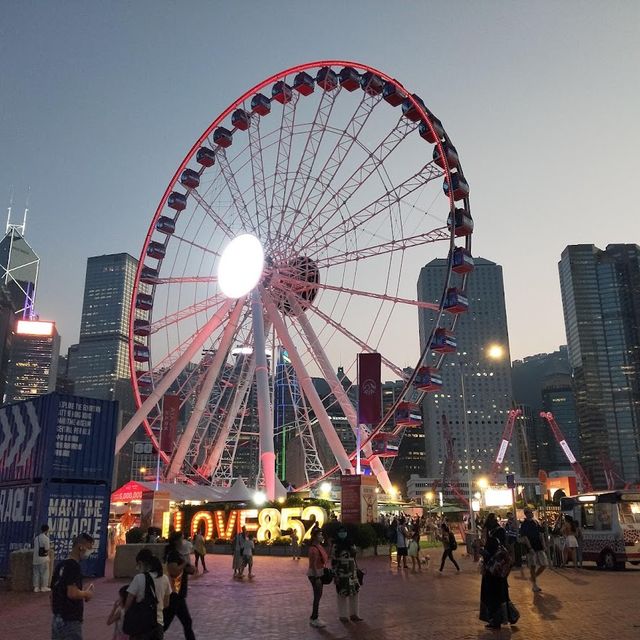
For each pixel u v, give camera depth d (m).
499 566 15.08
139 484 53.88
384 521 51.53
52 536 26.44
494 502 51.34
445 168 51.78
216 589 23.94
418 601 20.14
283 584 25.61
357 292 52.28
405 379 50.69
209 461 59.41
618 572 29.11
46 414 27.70
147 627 9.08
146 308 59.72
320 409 53.31
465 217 51.34
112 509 61.56
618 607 18.11
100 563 27.62
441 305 50.94
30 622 16.56
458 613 17.52
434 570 31.44
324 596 21.83
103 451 28.77
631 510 30.75
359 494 43.44
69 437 27.72
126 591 9.27
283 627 15.77
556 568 31.53
